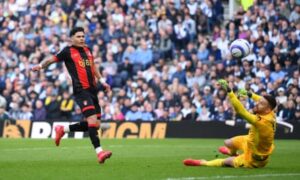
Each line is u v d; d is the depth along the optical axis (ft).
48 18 189.78
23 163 81.15
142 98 161.58
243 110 71.15
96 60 173.88
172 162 82.84
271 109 72.38
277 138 146.10
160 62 171.01
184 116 157.38
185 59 168.45
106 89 84.23
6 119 156.87
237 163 74.13
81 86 81.41
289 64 160.04
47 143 123.95
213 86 160.56
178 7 186.60
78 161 84.38
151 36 177.88
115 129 153.38
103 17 185.06
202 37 172.35
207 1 181.16
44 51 181.47
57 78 171.53
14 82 174.91
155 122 151.43
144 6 184.24
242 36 166.61
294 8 169.99
